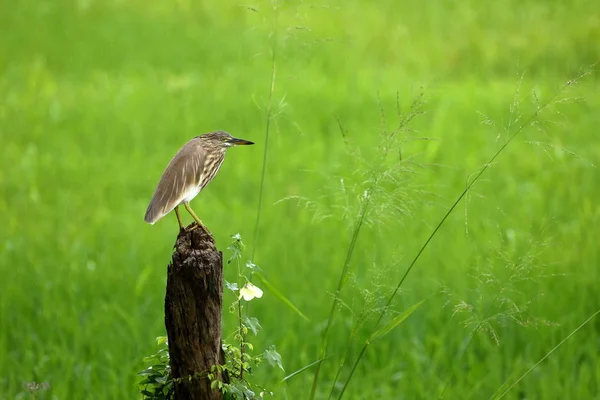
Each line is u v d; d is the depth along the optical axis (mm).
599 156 17141
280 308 11375
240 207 15109
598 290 11688
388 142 7078
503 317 7875
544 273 11906
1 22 30047
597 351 10414
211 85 23047
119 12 31750
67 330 10969
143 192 16312
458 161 17047
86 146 18938
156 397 6590
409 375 10008
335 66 25000
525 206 14609
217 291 6195
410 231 13656
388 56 26203
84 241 13898
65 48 27141
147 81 23734
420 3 31641
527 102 20578
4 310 11359
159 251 13328
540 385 9727
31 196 15562
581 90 21578
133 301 11703
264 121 19938
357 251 12914
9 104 21859
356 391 9797
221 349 6469
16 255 13000
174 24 30047
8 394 9484
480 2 31609
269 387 9609
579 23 28312
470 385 9836
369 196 7078
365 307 7344
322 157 17578
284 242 13445
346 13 30234
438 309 11289
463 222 14078
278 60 25078
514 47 26359
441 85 22422
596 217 14055
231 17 30688
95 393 9594
